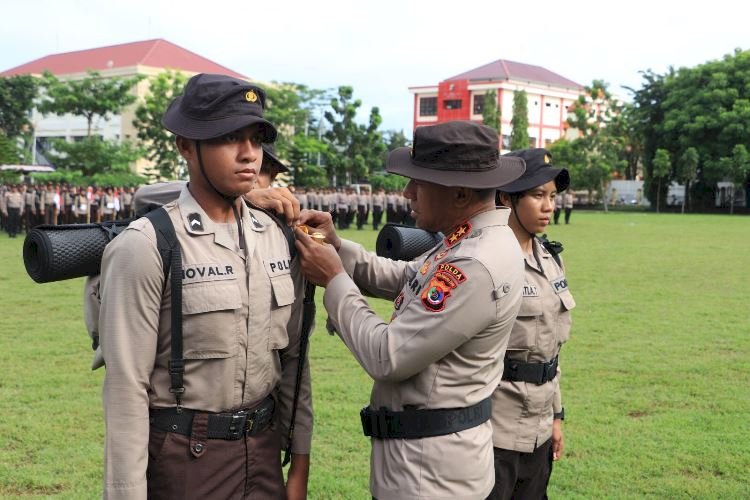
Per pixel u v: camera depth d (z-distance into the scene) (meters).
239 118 2.26
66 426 5.23
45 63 65.38
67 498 4.13
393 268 2.89
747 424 5.57
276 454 2.57
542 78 78.81
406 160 2.61
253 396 2.42
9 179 37.53
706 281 13.57
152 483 2.35
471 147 2.46
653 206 54.47
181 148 2.39
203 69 60.69
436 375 2.42
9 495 4.15
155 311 2.27
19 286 11.86
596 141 51.97
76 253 2.31
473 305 2.36
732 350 7.99
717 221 37.75
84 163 38.78
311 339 8.17
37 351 7.39
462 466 2.41
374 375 2.40
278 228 2.59
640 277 14.11
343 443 5.04
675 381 6.70
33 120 59.03
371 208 30.80
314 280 2.56
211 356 2.30
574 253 19.11
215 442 2.35
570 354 7.71
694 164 49.28
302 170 42.25
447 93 74.81
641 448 5.07
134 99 39.28
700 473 4.69
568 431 5.39
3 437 5.00
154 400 2.33
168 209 2.35
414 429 2.42
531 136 75.56
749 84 48.91
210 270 2.31
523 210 3.37
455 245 2.50
